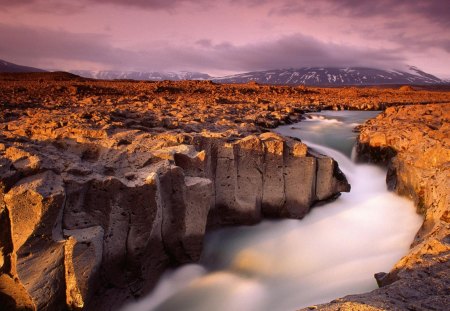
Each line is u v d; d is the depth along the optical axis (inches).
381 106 1379.2
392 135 676.7
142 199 373.7
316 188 581.6
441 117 842.8
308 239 519.5
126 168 410.0
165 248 429.4
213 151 512.1
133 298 389.1
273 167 540.7
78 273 327.6
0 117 673.0
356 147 756.6
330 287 414.3
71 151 445.1
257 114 924.6
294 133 845.8
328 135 855.7
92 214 356.2
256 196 530.6
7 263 321.7
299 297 409.4
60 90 1427.2
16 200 313.1
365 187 654.5
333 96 1867.6
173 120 692.1
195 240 441.7
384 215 561.0
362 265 445.7
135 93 1477.6
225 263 482.6
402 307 225.0
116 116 698.8
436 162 517.0
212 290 435.5
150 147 458.0
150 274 407.8
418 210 506.3
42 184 326.3
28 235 313.7
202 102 1172.5
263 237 523.2
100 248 347.6
